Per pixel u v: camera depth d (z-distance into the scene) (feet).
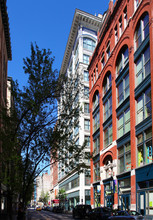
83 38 212.23
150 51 73.10
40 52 50.14
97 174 127.13
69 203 219.00
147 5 78.59
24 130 51.67
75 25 216.33
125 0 99.91
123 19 101.91
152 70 71.05
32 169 54.03
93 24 216.33
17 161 46.01
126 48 98.43
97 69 140.87
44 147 51.37
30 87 50.19
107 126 115.03
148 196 70.28
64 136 52.85
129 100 89.86
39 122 51.49
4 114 50.90
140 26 85.35
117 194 94.58
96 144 134.41
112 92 108.17
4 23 111.55
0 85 102.58
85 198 175.01
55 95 52.54
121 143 95.20
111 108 112.78
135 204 77.51
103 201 111.24
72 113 53.83
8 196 48.08
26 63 49.96
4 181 44.75
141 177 74.95
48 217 120.26
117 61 107.65
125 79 96.94
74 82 55.01
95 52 140.67
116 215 58.95
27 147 50.52
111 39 115.03
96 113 137.18
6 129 50.93
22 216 51.55
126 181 88.84
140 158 78.69
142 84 78.69
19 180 47.11
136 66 87.30
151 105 72.18
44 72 50.06
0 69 103.60
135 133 82.33
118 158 98.89
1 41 107.34
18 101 49.44
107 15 121.80
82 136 182.39
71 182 213.87
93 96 143.54
